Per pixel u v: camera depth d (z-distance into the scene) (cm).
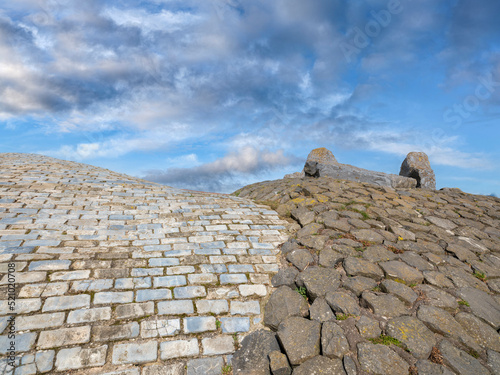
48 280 455
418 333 402
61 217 653
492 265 595
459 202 945
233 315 452
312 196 880
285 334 410
